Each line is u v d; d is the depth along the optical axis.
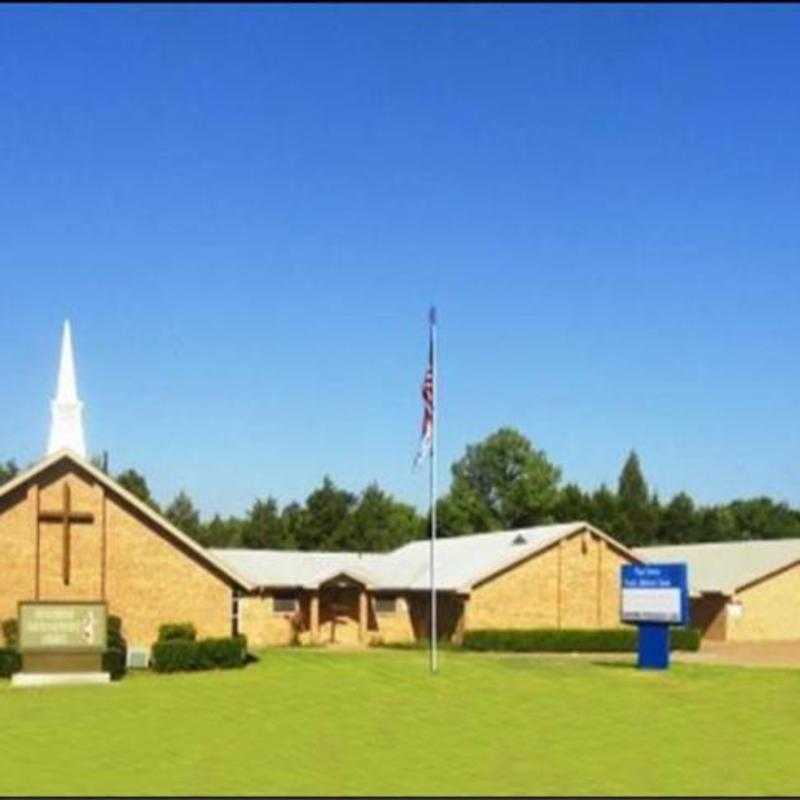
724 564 75.56
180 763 27.64
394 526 114.06
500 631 63.62
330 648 66.38
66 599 52.28
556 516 121.81
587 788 24.91
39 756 28.52
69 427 58.31
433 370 48.38
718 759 28.39
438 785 25.20
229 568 54.50
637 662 53.41
